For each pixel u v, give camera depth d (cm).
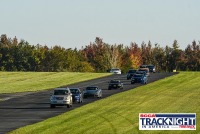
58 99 11175
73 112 9950
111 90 16125
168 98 12912
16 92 16612
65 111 10381
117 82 16425
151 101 12144
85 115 9344
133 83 18300
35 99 13888
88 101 12775
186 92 14738
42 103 12569
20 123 8344
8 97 14688
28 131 7244
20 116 9469
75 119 8719
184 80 19300
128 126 7800
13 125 8075
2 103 12700
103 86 17975
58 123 8169
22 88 18312
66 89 11550
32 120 8781
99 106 11162
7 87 18812
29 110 10688
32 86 19162
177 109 10306
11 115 9662
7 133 7081
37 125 7919
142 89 15900
